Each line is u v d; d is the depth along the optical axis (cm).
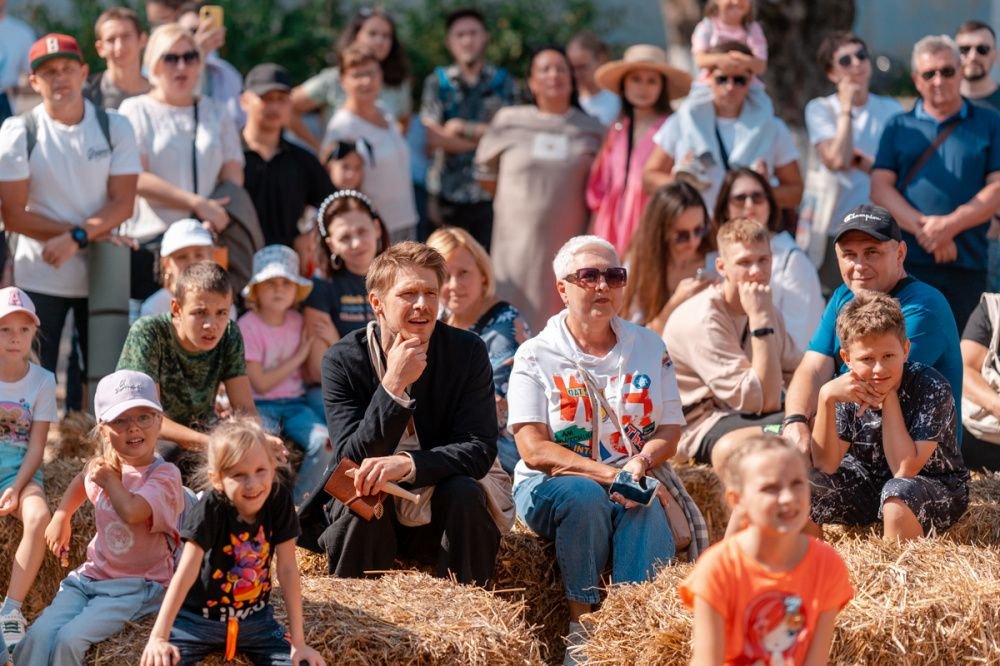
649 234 1211
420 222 1708
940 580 805
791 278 1237
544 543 924
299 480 1133
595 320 933
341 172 1512
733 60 1389
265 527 743
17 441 942
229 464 719
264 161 1426
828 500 921
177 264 1162
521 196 1550
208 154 1328
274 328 1191
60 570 936
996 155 1331
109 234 1235
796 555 658
